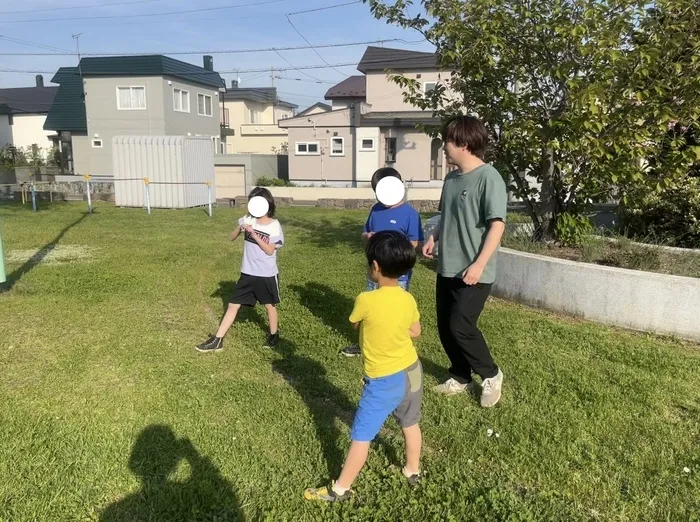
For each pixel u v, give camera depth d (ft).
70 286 22.15
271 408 11.91
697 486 9.32
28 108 129.18
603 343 15.78
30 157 116.88
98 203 61.87
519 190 23.13
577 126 18.06
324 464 9.87
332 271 25.77
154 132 93.15
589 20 18.22
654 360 14.60
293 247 32.76
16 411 11.58
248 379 13.57
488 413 11.75
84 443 10.38
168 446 10.35
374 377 8.84
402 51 90.22
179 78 95.91
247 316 18.75
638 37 19.04
